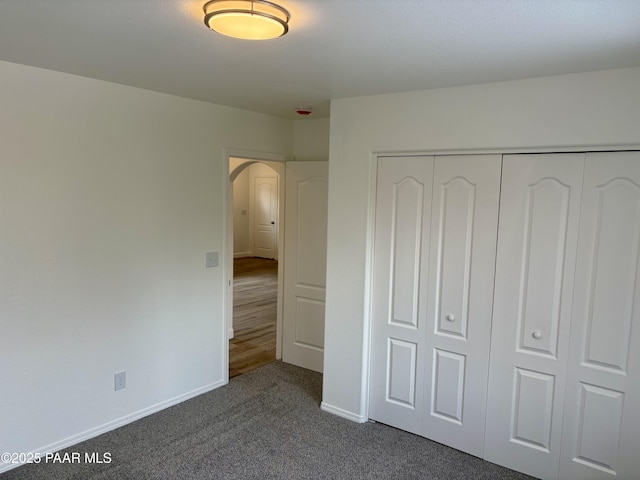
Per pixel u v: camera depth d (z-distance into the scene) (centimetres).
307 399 376
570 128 248
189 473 273
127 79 287
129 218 316
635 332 241
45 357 280
